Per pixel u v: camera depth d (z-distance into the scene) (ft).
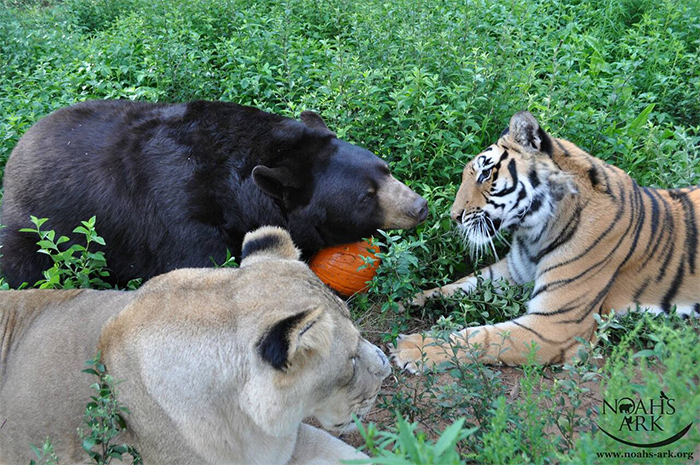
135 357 10.87
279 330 9.44
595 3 33.99
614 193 16.67
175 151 17.70
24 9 40.27
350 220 18.22
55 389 11.48
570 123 21.52
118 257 18.21
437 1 29.89
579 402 11.99
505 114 22.16
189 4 32.30
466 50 25.07
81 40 32.30
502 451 9.37
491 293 18.03
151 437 10.94
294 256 12.44
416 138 20.67
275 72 25.99
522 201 16.93
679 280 17.35
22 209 18.24
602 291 16.71
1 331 12.61
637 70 27.32
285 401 10.18
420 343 16.76
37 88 25.76
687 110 25.70
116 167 17.83
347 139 21.38
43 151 18.31
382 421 13.87
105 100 19.56
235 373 10.41
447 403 12.94
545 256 17.08
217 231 17.72
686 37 30.45
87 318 11.93
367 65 24.91
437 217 19.66
